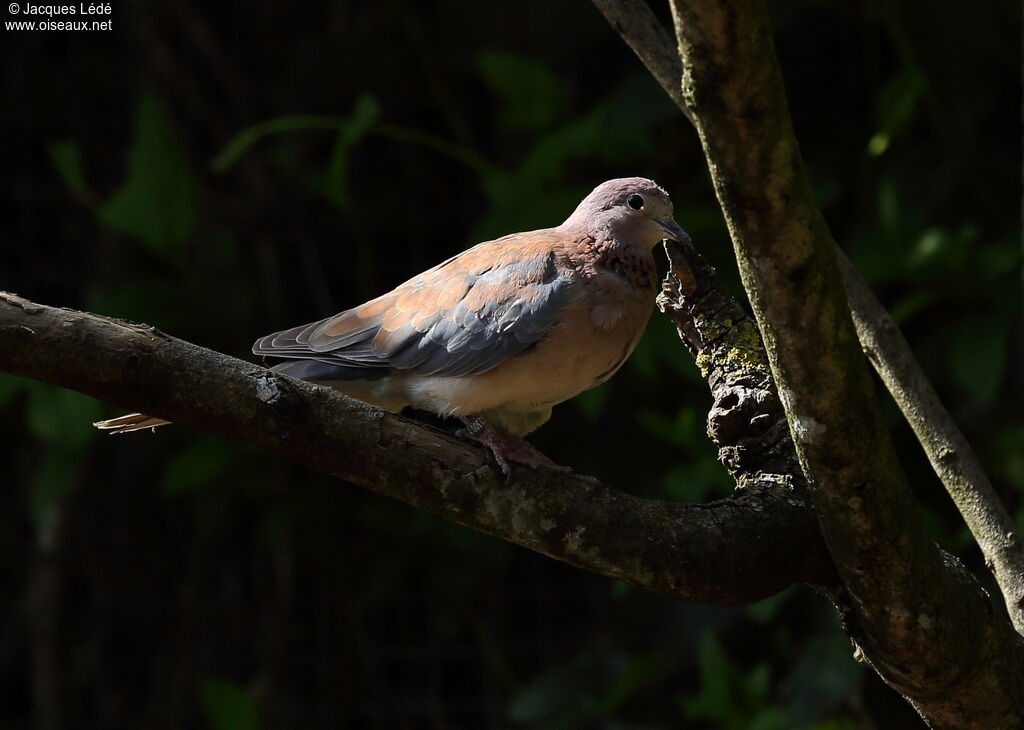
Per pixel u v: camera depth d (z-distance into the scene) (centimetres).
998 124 1103
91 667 1193
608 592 1165
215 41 1228
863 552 426
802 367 393
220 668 1195
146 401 420
